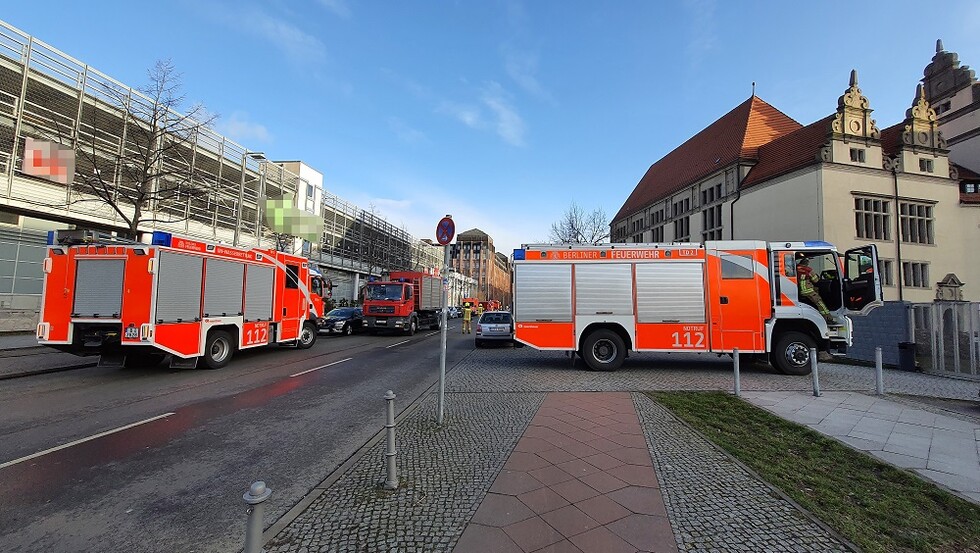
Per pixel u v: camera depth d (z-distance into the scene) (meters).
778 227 31.08
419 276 26.19
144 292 9.62
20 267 18.59
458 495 3.97
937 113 38.03
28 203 18.20
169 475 4.60
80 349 9.86
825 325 10.79
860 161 29.05
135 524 3.59
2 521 3.61
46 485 4.32
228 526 3.57
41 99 19.47
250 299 12.38
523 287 11.54
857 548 3.17
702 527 3.42
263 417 6.86
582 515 3.60
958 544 3.29
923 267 29.50
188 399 8.05
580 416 6.77
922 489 4.21
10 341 15.57
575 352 11.94
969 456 5.14
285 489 4.27
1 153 17.67
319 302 16.66
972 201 30.55
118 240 9.77
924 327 11.88
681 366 12.29
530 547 3.12
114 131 21.69
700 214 40.09
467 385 9.47
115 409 7.27
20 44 18.45
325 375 10.70
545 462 4.80
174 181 22.34
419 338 22.53
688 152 47.19
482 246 113.88
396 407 7.52
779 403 7.70
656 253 11.34
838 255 10.97
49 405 7.51
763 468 4.63
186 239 10.38
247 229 31.30
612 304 11.31
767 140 36.53
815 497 4.01
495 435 5.80
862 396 8.32
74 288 9.81
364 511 3.66
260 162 32.66
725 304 11.01
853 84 29.25
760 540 3.25
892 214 29.02
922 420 6.64
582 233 38.94
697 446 5.35
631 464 4.75
